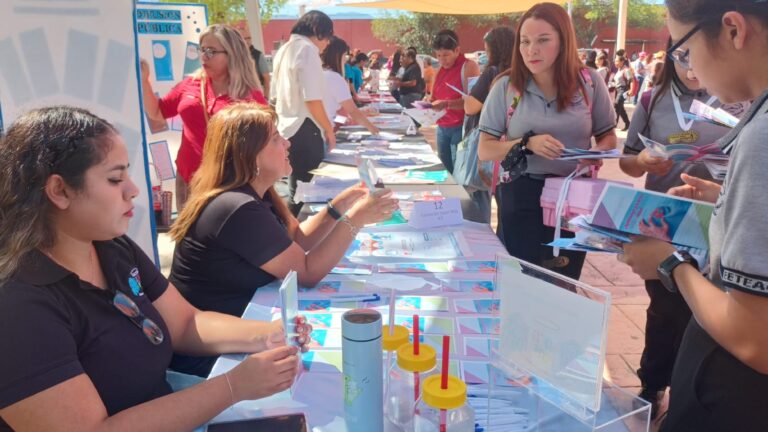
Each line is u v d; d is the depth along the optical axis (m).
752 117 0.93
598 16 31.52
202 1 13.66
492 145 2.62
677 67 2.21
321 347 1.45
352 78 11.04
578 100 2.50
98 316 1.19
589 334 0.89
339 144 4.57
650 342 2.40
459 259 2.09
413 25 33.69
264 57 5.68
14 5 2.38
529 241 2.61
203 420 1.12
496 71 4.09
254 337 1.45
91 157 1.12
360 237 2.33
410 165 3.69
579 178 2.27
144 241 2.92
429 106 5.39
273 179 2.02
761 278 0.84
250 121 1.92
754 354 0.90
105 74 2.63
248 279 1.88
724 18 0.93
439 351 1.42
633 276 4.05
